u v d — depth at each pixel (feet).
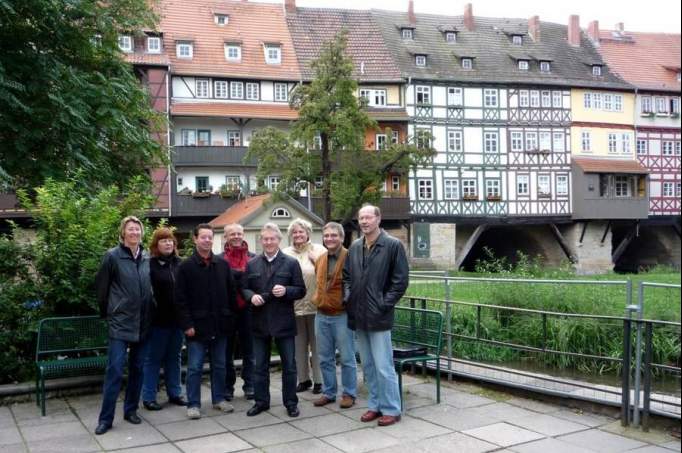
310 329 26.37
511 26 146.72
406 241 125.49
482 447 18.95
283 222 96.68
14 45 41.78
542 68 136.05
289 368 22.56
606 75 139.44
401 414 22.52
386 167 86.38
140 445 19.54
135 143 49.57
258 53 124.77
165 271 23.56
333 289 23.59
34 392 24.89
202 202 112.37
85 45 45.85
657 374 26.21
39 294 26.25
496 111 129.08
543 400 23.98
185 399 24.72
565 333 29.81
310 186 112.47
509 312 33.14
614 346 29.43
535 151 130.21
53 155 41.96
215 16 129.18
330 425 21.42
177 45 119.44
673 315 29.48
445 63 131.23
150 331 22.43
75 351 26.13
